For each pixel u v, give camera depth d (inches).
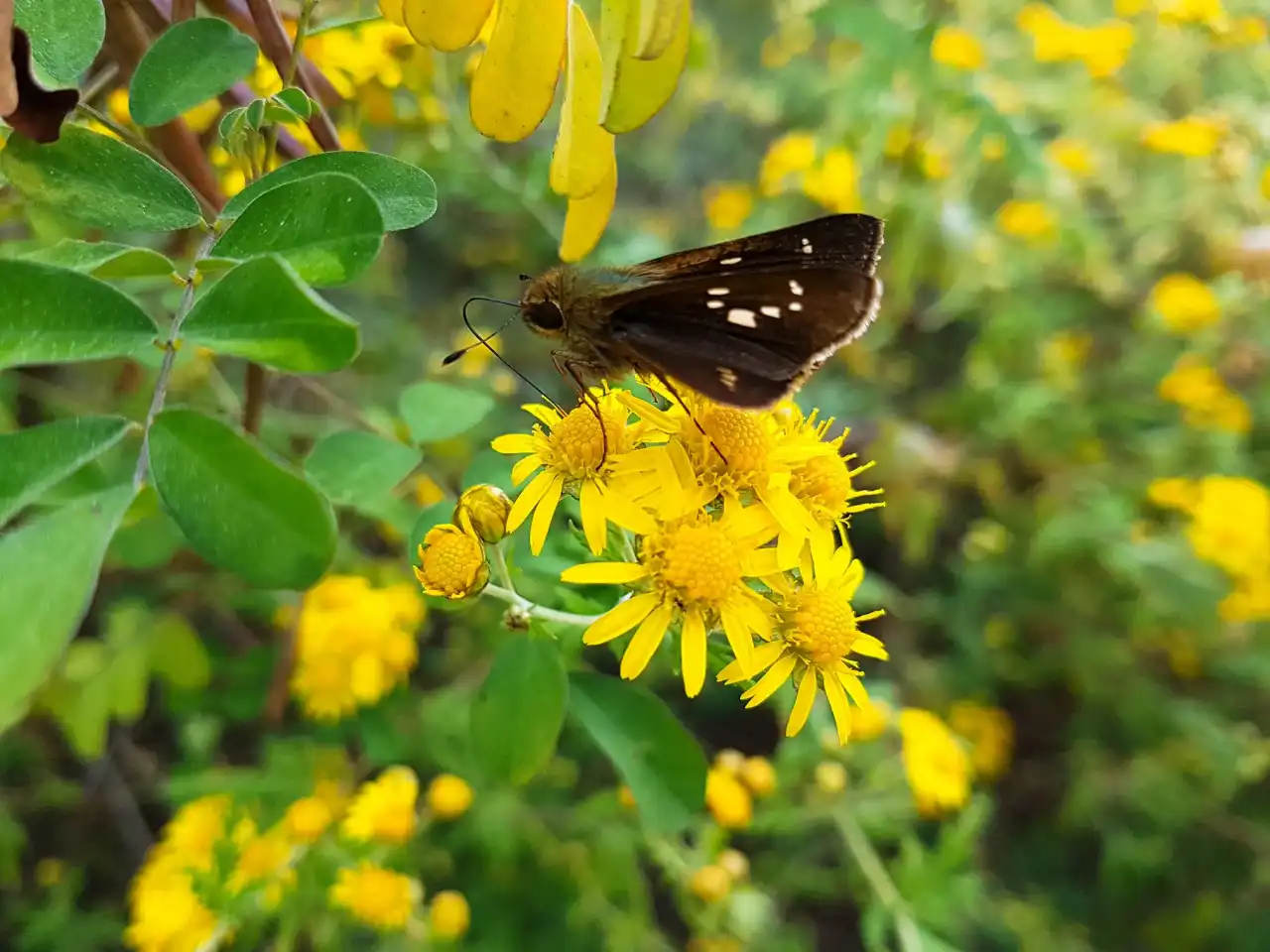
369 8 2.9
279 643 4.4
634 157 6.7
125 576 4.0
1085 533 5.0
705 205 6.8
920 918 3.5
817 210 5.3
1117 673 5.2
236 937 3.2
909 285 5.4
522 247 6.3
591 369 2.3
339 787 3.6
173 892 3.1
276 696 3.8
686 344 2.2
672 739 2.2
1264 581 4.7
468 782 3.7
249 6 2.1
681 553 2.0
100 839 5.0
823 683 2.2
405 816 3.2
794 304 2.2
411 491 3.9
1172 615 5.0
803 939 4.1
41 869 4.5
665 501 2.1
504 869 3.9
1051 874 5.3
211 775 3.6
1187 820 4.9
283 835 3.1
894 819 3.8
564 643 2.3
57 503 1.8
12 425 3.6
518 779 2.1
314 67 2.9
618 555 2.3
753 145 7.5
